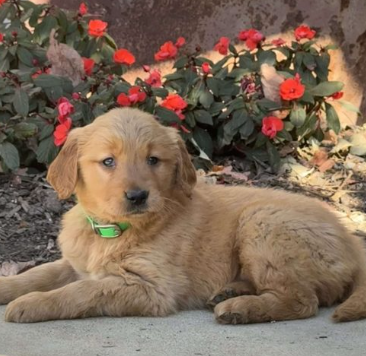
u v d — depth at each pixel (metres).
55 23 2.32
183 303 1.61
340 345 1.46
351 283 1.63
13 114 2.15
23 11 2.35
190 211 1.64
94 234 1.61
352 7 2.49
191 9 2.51
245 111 2.19
